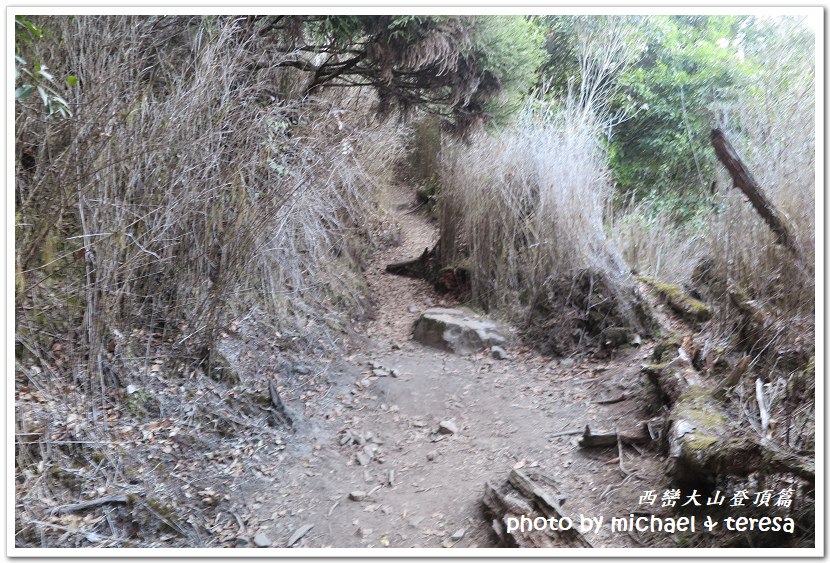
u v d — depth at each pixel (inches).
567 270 223.3
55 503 109.0
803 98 168.7
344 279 254.5
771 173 169.0
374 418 174.1
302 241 215.2
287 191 173.0
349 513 132.0
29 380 121.1
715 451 107.3
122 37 145.4
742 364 131.0
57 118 125.0
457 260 273.1
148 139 142.5
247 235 164.9
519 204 241.8
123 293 141.7
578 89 349.7
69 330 131.6
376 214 347.3
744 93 204.5
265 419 160.4
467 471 144.0
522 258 241.1
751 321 146.7
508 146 255.1
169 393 147.7
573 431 153.6
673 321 206.2
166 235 150.7
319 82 242.4
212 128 158.1
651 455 133.0
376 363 205.9
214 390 157.9
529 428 161.0
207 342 161.9
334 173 217.3
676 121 403.9
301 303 215.2
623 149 427.8
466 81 242.2
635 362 184.5
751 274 163.8
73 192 128.0
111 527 111.9
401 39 217.2
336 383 191.0
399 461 153.0
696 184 396.5
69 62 134.2
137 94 145.7
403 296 277.7
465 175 270.4
